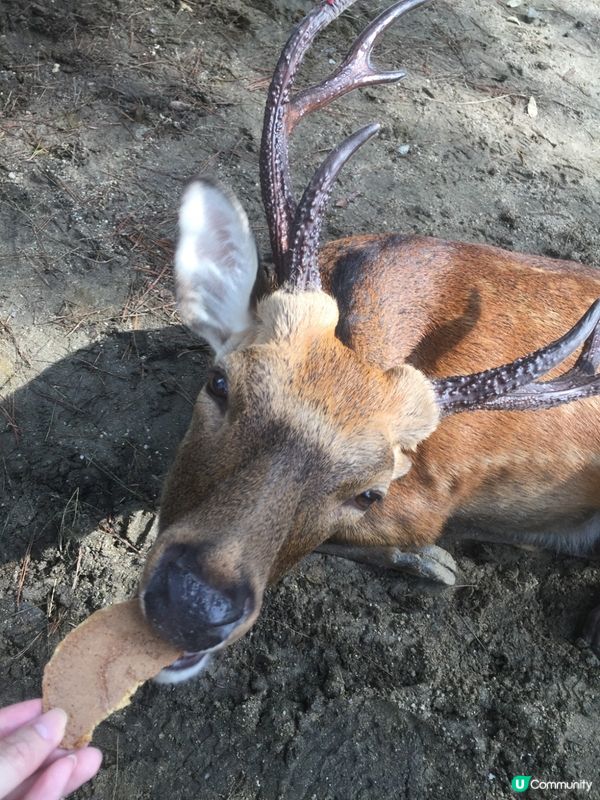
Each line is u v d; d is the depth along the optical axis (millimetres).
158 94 1133
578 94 1422
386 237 804
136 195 1013
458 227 1122
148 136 1085
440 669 742
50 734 394
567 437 761
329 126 1190
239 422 503
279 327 541
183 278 594
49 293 897
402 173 1169
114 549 737
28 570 714
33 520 737
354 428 510
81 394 827
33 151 1021
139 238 970
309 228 551
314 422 500
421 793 672
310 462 493
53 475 762
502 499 801
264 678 702
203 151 1090
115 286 922
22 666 668
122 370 856
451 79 1360
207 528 458
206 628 435
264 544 464
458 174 1197
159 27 1228
